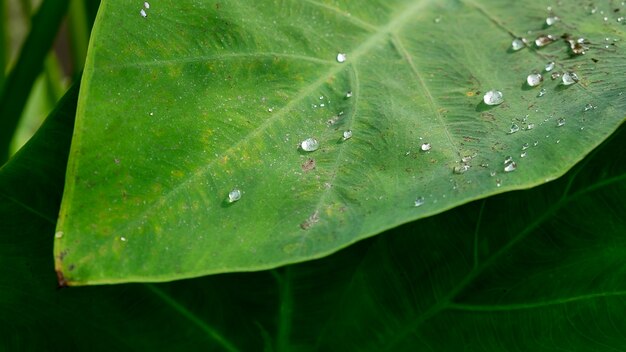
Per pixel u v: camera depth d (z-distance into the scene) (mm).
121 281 506
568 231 617
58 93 1073
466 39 628
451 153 562
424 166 558
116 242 515
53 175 613
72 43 1003
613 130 548
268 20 604
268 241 525
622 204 608
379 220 527
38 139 611
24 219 612
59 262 504
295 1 619
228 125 567
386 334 648
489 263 630
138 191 532
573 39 624
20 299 609
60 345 612
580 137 549
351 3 630
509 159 548
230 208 540
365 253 649
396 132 578
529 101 586
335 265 650
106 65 550
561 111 572
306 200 545
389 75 608
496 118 579
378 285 648
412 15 637
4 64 952
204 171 549
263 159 562
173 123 555
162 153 546
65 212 514
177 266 514
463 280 635
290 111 583
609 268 605
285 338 652
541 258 621
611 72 592
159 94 559
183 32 577
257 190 549
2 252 608
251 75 588
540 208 624
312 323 653
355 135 578
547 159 542
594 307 605
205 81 575
